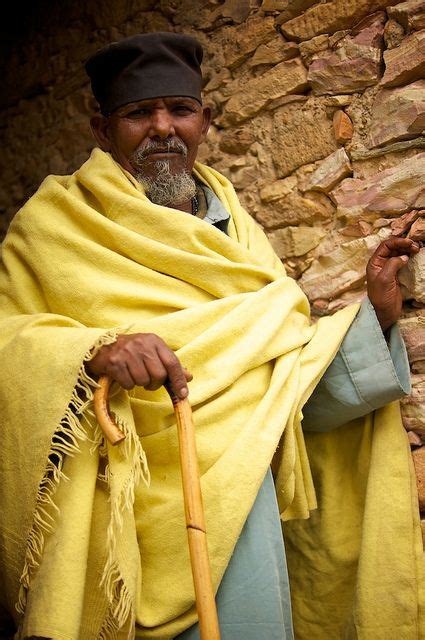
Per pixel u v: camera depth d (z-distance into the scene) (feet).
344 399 7.41
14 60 11.83
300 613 7.81
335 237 8.30
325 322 7.55
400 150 7.89
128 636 5.89
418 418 7.52
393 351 7.46
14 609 6.41
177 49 7.80
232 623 6.27
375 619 7.10
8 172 11.74
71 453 6.25
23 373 6.36
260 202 8.98
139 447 6.04
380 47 8.14
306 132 8.61
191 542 5.57
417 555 7.20
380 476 7.37
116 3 10.68
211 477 6.32
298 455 7.30
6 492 6.29
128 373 5.99
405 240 7.48
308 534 7.84
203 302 7.16
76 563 5.93
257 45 9.18
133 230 7.30
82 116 10.90
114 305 6.94
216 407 6.56
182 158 7.76
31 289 7.23
